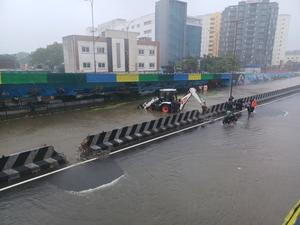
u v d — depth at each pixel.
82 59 44.78
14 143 12.26
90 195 7.45
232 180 8.47
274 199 7.25
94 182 8.27
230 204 7.00
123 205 6.95
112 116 18.89
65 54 47.25
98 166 9.55
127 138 12.48
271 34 103.44
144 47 54.31
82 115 19.22
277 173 9.02
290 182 8.33
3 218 6.36
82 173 8.95
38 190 7.73
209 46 116.06
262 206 6.89
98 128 15.14
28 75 19.42
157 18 79.44
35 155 9.16
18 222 6.21
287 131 14.84
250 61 98.94
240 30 98.69
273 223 6.13
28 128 15.16
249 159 10.37
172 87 34.72
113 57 47.97
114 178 8.57
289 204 6.98
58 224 6.16
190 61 61.53
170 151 11.27
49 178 8.53
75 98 24.08
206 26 115.44
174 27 78.75
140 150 11.36
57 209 6.76
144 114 19.78
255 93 36.06
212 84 43.53
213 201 7.16
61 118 18.08
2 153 10.88
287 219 6.27
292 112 21.16
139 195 7.47
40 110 20.22
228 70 63.41
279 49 122.44
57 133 14.02
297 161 10.17
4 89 18.86
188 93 20.55
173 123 15.77
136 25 88.38
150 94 32.06
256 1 95.31
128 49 49.94
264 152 11.21
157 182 8.30
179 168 9.43
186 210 6.71
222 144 12.32
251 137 13.55
